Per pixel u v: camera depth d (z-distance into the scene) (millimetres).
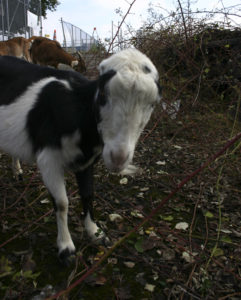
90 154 759
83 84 734
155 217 1034
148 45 1893
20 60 918
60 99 708
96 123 689
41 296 656
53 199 762
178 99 1854
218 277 748
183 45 1863
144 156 1536
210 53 2049
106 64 594
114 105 553
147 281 733
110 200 1123
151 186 1254
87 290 696
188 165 1408
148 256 821
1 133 820
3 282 706
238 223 1009
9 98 812
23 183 1225
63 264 773
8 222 965
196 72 1889
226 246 882
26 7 5312
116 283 722
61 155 731
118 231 922
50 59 3232
